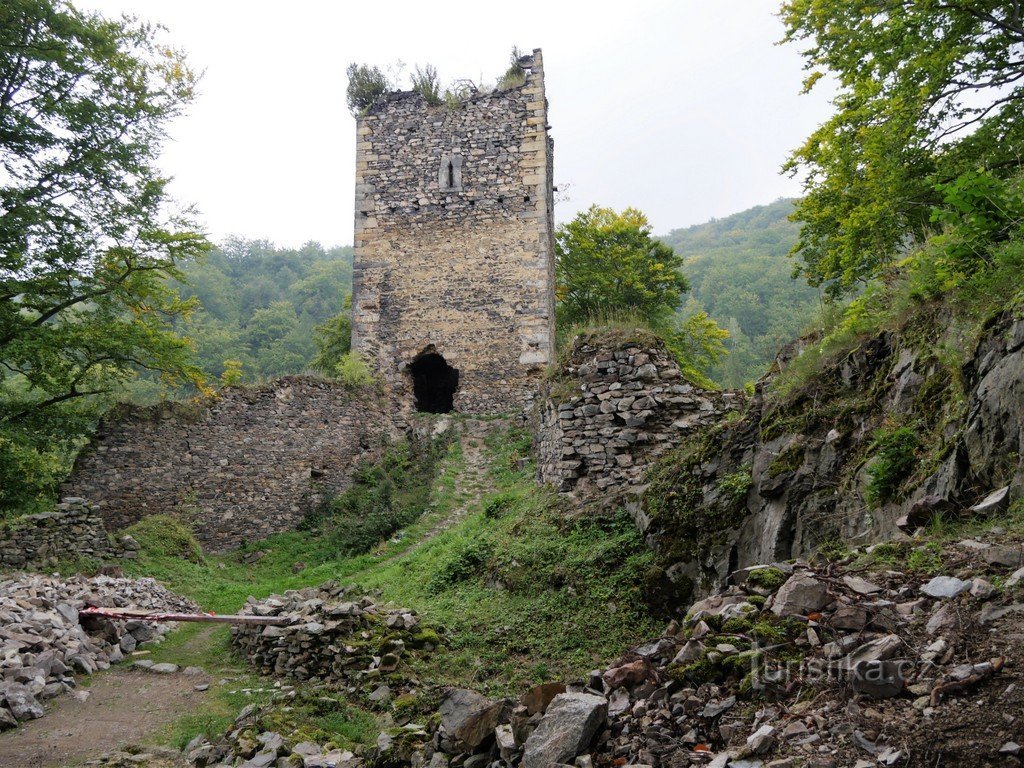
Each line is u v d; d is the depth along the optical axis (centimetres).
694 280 6069
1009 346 440
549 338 1959
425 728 507
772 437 655
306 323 5397
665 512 725
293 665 714
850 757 267
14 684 640
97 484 1368
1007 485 409
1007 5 1029
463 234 2012
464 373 1958
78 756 537
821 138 1196
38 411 1352
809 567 413
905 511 484
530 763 339
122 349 1388
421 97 2080
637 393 900
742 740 302
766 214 8788
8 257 1277
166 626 938
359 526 1495
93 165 1359
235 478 1524
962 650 297
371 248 2041
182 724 602
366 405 1814
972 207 534
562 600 721
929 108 1071
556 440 954
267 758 495
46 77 1345
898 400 557
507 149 2031
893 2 1051
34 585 886
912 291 590
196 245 1465
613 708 354
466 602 784
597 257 2744
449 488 1573
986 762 243
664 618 661
